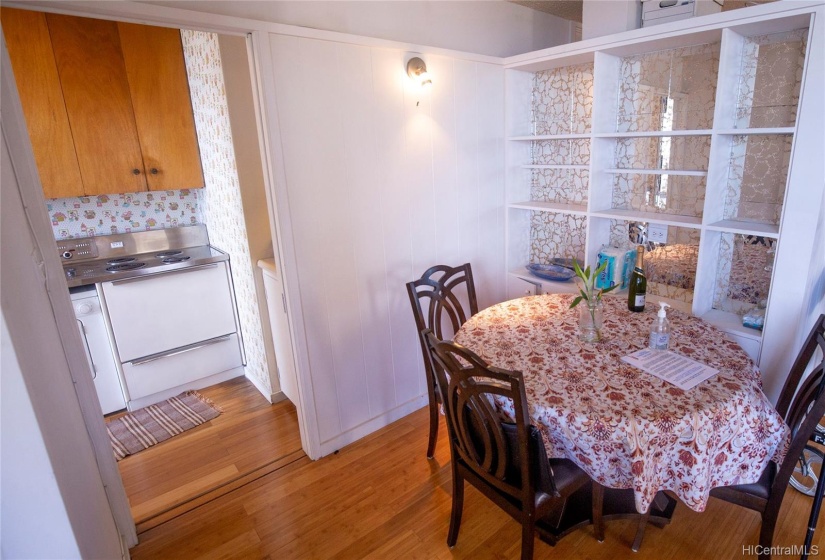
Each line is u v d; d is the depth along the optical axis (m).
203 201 3.43
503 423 1.42
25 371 0.84
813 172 1.76
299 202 2.11
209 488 2.25
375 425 2.64
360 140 2.27
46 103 2.66
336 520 2.00
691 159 2.42
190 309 3.09
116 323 2.82
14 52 2.54
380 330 2.56
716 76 2.25
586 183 2.92
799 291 1.89
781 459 1.53
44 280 1.41
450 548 1.83
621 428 1.34
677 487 1.42
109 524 1.58
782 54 2.01
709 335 1.87
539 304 2.33
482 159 2.88
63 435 1.09
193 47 2.79
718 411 1.39
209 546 1.91
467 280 2.54
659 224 2.56
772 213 2.17
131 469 2.43
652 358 1.70
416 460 2.37
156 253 3.36
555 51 2.56
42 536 0.90
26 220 1.34
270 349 2.94
